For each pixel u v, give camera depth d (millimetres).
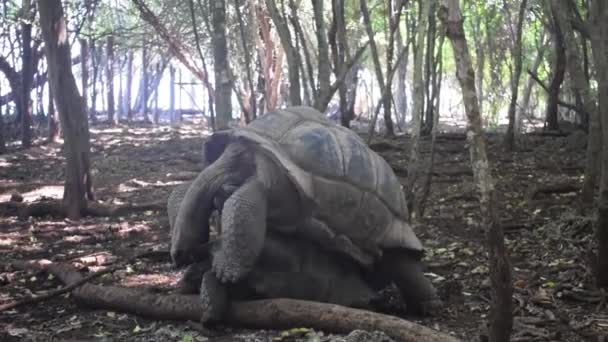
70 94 11656
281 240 6102
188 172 16000
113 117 32125
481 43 27688
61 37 11492
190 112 42344
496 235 4523
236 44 19234
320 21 9516
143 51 33219
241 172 6102
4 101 25641
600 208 6863
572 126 20844
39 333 6172
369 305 6395
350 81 25547
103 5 27547
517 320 6184
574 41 9516
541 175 13695
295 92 9414
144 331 6148
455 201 11766
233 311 6039
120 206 11961
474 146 4496
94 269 8406
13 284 7836
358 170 6270
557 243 8906
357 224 6180
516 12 24656
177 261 6172
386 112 19766
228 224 5746
